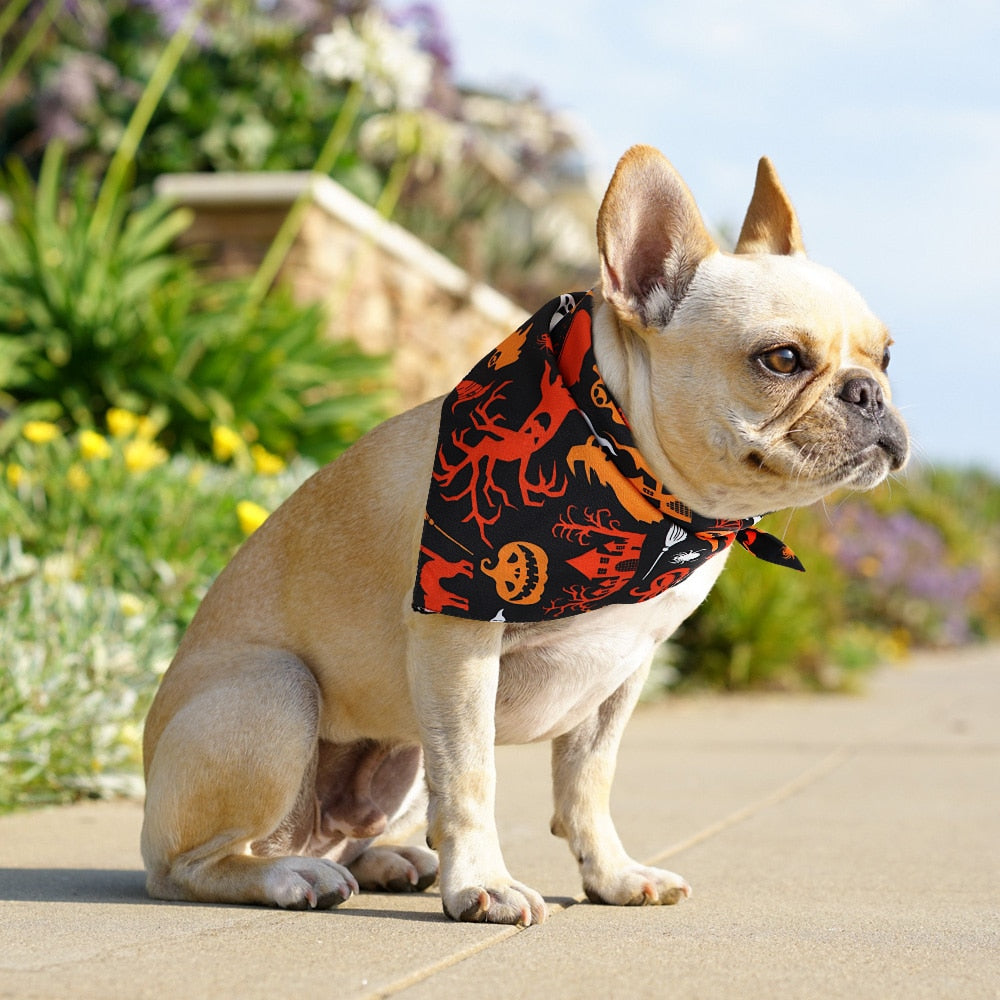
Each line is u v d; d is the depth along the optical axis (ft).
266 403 26.04
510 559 9.27
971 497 76.43
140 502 19.12
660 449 9.58
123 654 15.40
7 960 7.69
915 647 49.34
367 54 30.01
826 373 9.30
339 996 6.93
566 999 7.04
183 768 9.85
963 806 15.89
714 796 16.46
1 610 14.89
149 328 25.34
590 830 10.31
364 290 31.89
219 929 8.70
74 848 12.46
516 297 41.24
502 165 46.73
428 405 10.62
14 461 21.67
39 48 35.42
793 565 10.55
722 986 7.43
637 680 10.48
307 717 10.02
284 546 10.84
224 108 35.63
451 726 9.32
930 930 9.14
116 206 31.04
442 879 9.23
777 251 11.00
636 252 9.65
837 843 13.20
